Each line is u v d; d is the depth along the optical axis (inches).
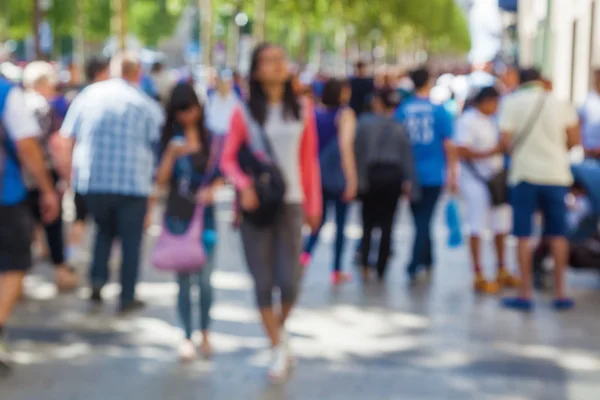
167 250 494.6
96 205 609.0
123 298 616.4
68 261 796.6
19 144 477.7
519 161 638.5
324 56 5364.2
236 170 462.3
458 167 710.5
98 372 483.2
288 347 483.8
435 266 804.0
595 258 700.0
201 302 514.0
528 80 645.3
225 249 875.4
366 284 725.9
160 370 488.7
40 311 617.0
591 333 576.4
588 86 1588.3
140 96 609.0
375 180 719.1
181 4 3029.0
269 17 3280.0
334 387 461.4
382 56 5541.3
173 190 500.4
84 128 604.1
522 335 569.6
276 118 465.1
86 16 3459.6
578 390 462.0
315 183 474.3
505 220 710.5
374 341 552.7
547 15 2177.7
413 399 443.8
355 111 1206.9
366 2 4136.3
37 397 441.4
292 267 471.5
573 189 695.7
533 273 714.8
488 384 469.4
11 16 3248.0
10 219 482.0
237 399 441.4
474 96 718.5
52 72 710.5
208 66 2092.8
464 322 602.5
